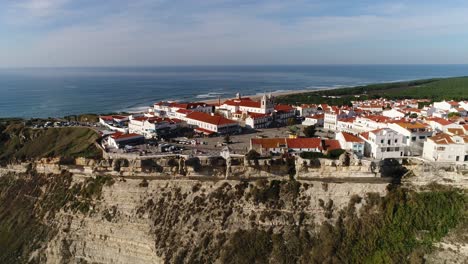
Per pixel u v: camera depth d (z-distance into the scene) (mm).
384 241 101250
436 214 104375
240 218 111438
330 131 184125
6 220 130625
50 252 116500
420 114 199500
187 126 188250
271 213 110750
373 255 99000
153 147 145125
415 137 127312
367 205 108875
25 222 127188
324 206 110625
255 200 113562
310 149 130500
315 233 105938
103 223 116812
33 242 120750
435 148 117500
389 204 107625
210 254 105062
